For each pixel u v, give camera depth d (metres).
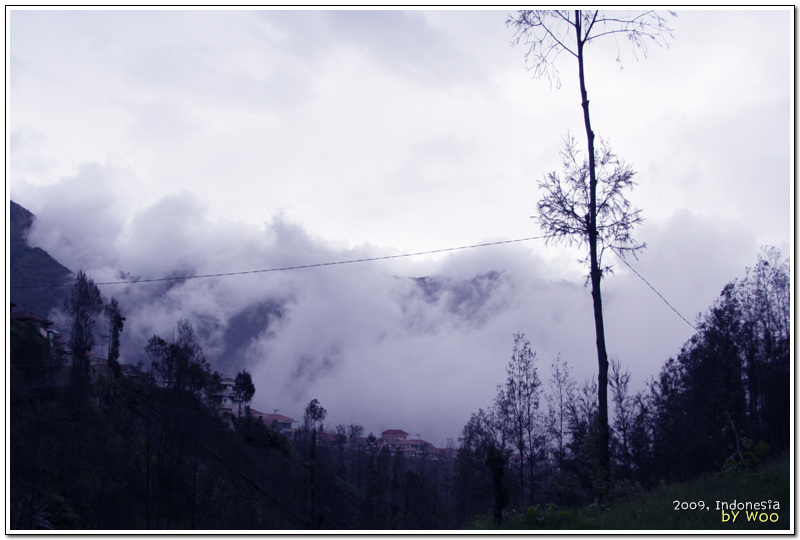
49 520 23.11
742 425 23.72
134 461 29.28
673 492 10.02
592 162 14.96
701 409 24.55
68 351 42.94
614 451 20.73
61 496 24.80
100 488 26.81
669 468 20.84
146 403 32.94
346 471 58.00
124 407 35.88
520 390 23.91
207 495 29.47
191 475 31.22
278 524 29.38
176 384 32.06
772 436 23.41
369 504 36.56
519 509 11.43
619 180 14.80
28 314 50.91
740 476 10.12
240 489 30.02
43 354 38.59
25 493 22.89
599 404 13.94
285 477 37.41
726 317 26.59
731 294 26.92
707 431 23.02
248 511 29.19
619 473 19.58
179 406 31.36
